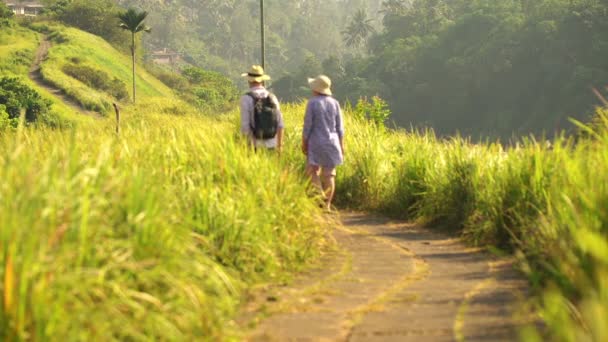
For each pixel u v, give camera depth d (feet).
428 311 24.41
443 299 26.07
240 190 32.83
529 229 34.04
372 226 45.01
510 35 548.72
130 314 20.77
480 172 42.34
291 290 28.22
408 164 50.72
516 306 24.40
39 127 57.31
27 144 43.96
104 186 23.72
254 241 30.60
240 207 31.40
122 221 23.66
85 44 545.03
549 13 536.01
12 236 18.79
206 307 22.27
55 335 18.01
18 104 329.31
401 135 64.34
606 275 20.40
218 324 22.15
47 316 18.06
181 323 21.22
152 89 545.03
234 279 27.99
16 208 20.29
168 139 38.99
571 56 504.84
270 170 36.04
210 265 26.84
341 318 24.02
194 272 24.17
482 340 20.79
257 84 44.39
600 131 35.55
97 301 20.21
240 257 29.86
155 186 27.30
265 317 24.36
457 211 43.16
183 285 22.07
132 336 19.92
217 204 30.73
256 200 33.12
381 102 80.02
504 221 37.81
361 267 32.58
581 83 486.38
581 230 24.66
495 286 27.99
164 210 26.35
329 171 46.44
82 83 451.94
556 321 19.71
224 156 34.71
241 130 43.29
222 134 40.47
